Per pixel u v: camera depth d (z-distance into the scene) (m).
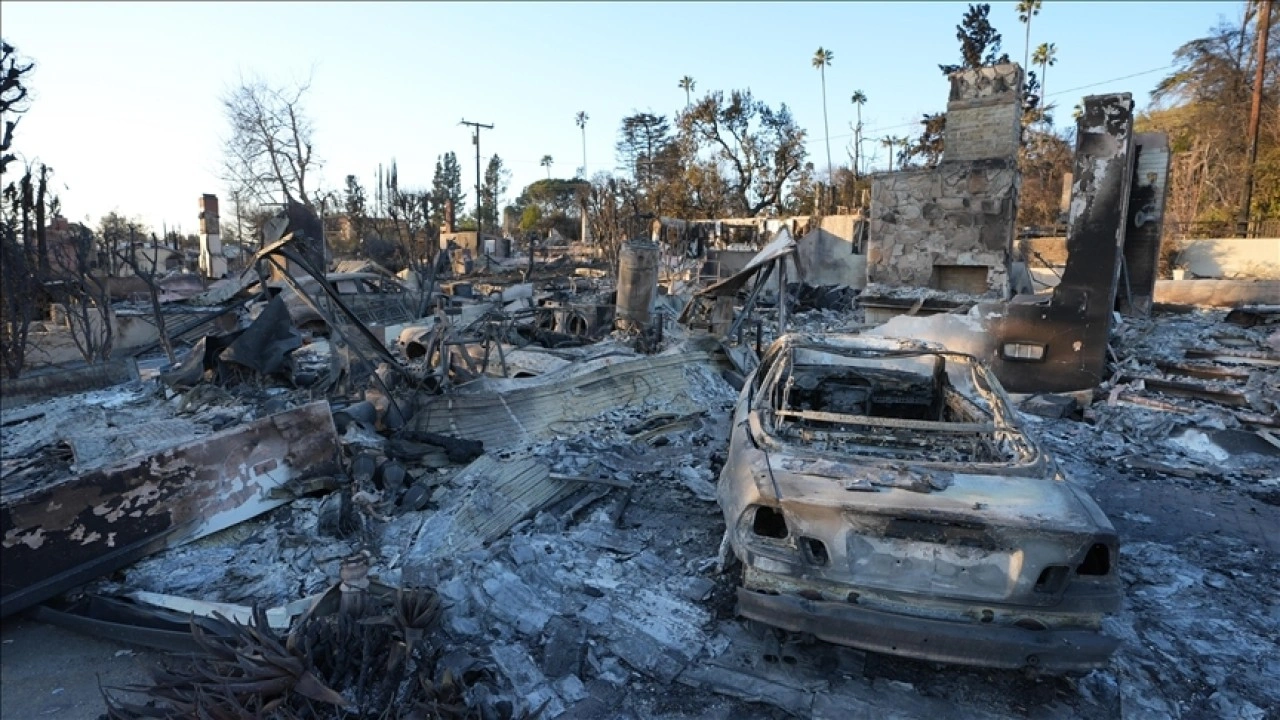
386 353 6.96
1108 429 8.22
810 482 3.31
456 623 3.57
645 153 64.56
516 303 14.66
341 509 4.70
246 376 7.74
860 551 3.06
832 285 24.31
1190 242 22.48
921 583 3.00
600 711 3.07
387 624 3.13
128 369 8.58
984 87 12.67
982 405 4.50
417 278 20.03
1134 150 12.97
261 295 10.73
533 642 3.54
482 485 5.24
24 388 7.53
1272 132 27.61
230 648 2.97
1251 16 29.75
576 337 11.78
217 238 28.58
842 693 3.22
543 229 56.03
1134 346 10.84
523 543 4.53
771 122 46.00
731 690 3.21
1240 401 8.37
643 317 11.74
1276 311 11.37
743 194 47.16
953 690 3.27
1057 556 2.92
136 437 5.66
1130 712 3.13
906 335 10.25
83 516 3.98
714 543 4.72
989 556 2.97
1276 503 5.92
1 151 9.13
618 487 5.61
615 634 3.61
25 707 3.10
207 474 4.57
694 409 8.35
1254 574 4.55
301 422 5.15
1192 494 6.14
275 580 4.06
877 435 4.47
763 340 13.50
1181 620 3.93
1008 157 12.51
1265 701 3.23
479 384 7.32
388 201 43.03
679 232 32.06
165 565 4.21
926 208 13.17
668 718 3.05
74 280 9.92
